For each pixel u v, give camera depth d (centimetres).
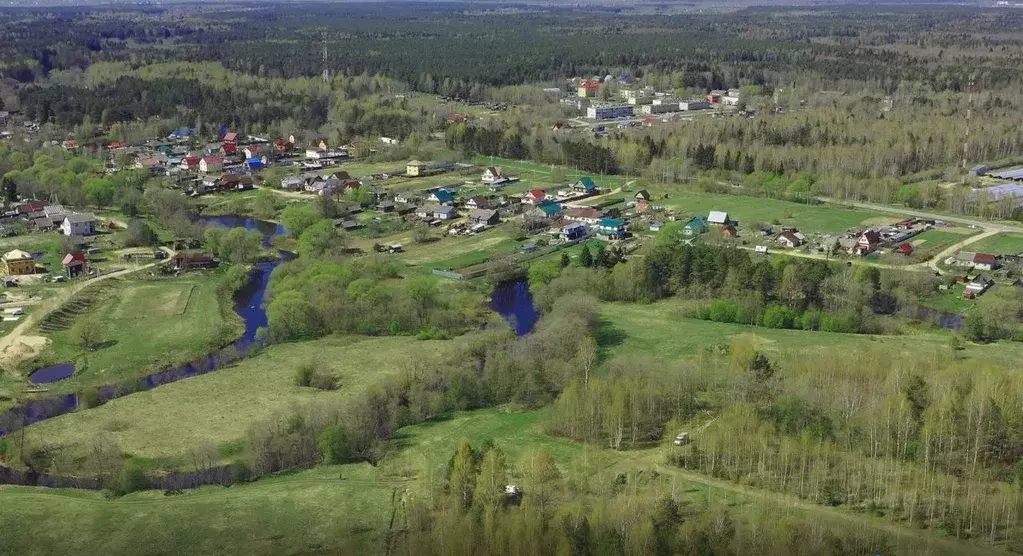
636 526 10725
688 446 13325
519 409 15362
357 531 11650
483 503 11469
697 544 10350
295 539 11562
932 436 12712
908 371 14850
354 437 13988
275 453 13862
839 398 13862
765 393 14650
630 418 13938
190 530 11844
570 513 11012
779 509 11512
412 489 12581
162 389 16600
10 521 11994
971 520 11194
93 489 13312
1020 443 12694
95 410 15762
